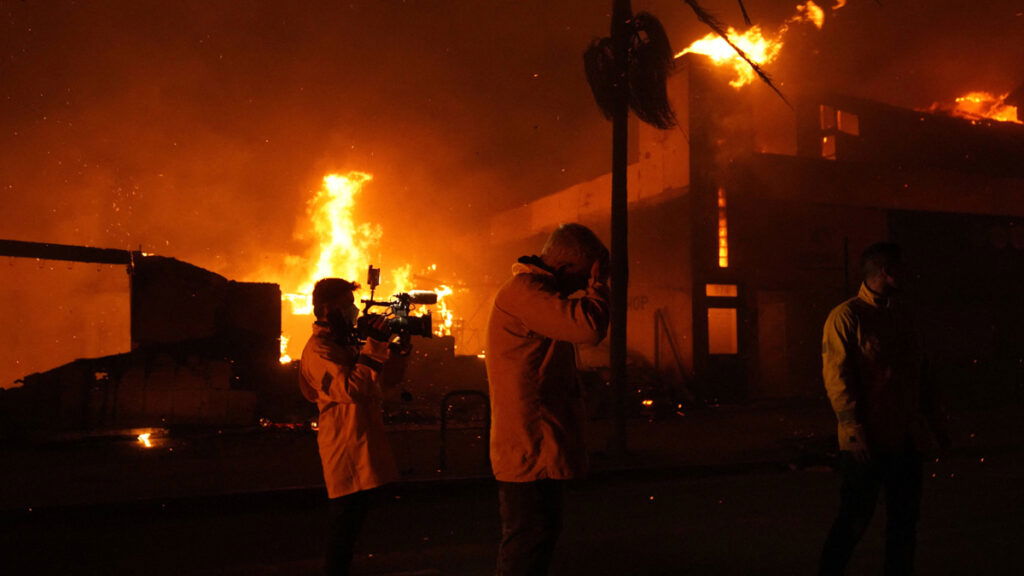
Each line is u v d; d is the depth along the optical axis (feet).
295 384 50.21
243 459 33.91
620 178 35.24
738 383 62.18
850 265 67.21
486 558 18.67
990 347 71.82
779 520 22.90
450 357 60.49
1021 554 17.80
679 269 62.54
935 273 70.54
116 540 21.59
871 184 68.64
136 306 48.52
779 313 68.95
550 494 10.29
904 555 13.73
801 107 68.54
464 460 33.27
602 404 52.54
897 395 13.62
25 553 20.17
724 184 63.21
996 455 37.47
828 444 36.88
